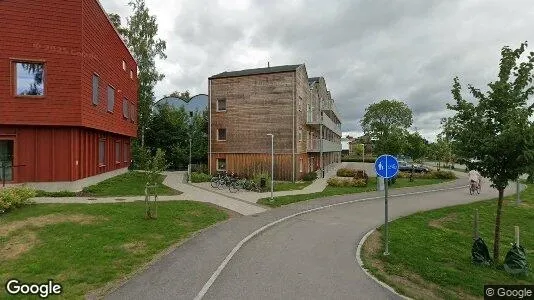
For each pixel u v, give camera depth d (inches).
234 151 1286.9
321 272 319.0
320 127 1450.5
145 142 1572.3
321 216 608.4
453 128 390.3
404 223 574.2
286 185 1084.5
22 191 544.1
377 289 282.4
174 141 1568.7
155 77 1583.4
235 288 274.5
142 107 1533.0
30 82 695.7
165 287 271.6
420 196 942.4
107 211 524.4
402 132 1469.0
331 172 1733.5
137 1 1583.4
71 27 715.4
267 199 767.1
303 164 1343.5
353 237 460.4
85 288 264.2
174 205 622.8
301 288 279.3
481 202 864.3
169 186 948.0
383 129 1471.5
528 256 450.0
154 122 1581.0
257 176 991.6
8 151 704.4
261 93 1256.2
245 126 1274.6
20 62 687.7
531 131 335.3
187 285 276.8
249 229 486.0
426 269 348.5
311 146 1459.2
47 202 600.4
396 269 342.0
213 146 1314.0
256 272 313.1
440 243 471.2
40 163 709.9
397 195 943.7
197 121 1600.6
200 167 1407.5
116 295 254.2
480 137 369.1
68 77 713.0
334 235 469.4
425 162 3193.9
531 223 661.9
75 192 696.4
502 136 347.9
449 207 767.1
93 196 692.7
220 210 620.7
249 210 641.0
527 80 370.9
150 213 510.3
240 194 844.6
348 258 366.0
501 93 366.9
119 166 1130.7
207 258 347.9
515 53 376.8
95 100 811.4
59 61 707.4
